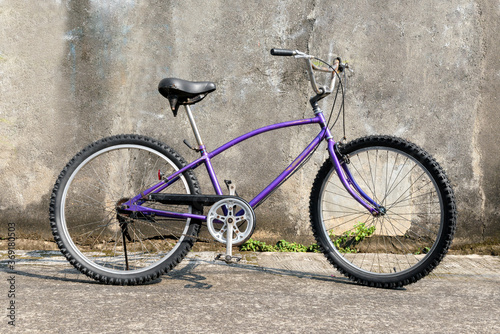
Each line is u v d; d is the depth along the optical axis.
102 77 3.53
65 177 2.70
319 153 3.57
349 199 3.61
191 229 2.70
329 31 3.53
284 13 3.53
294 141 3.56
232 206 2.62
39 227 3.55
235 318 2.12
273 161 3.57
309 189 3.59
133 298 2.38
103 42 3.52
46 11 3.49
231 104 3.56
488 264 3.29
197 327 2.01
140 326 2.00
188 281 2.76
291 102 3.55
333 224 3.63
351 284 2.75
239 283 2.73
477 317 2.20
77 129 3.53
